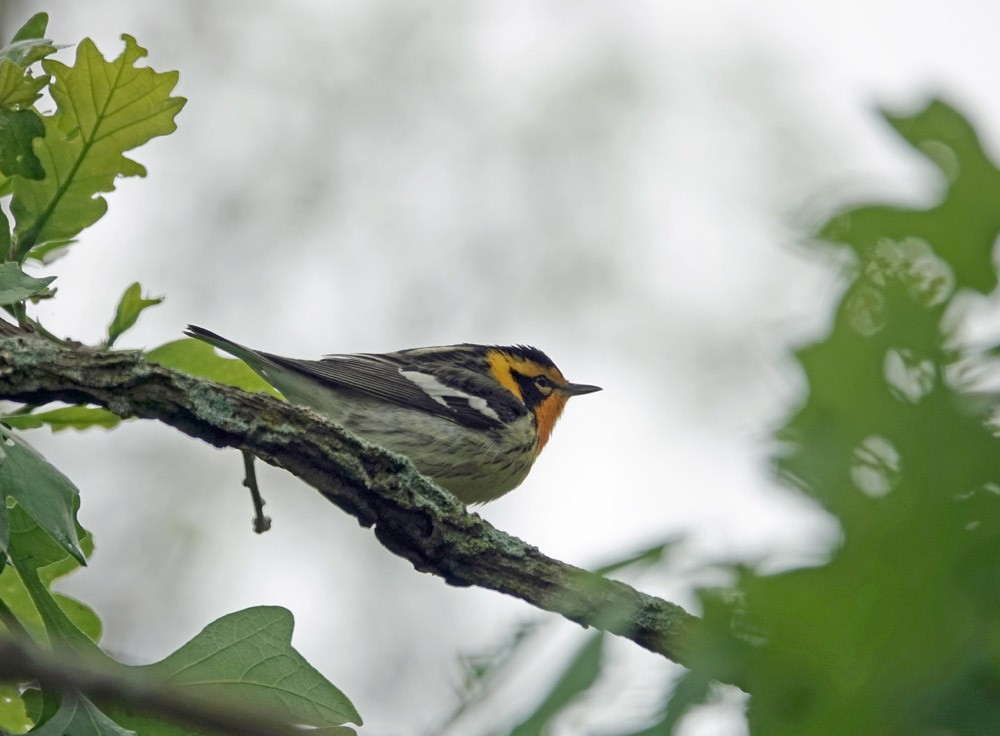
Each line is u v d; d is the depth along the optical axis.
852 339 3.50
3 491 7.09
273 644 7.43
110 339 9.04
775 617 3.44
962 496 3.38
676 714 3.55
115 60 8.72
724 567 3.56
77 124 8.87
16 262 8.31
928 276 3.51
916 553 3.38
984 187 3.58
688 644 3.68
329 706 7.30
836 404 3.50
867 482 3.43
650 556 3.65
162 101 8.95
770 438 3.56
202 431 8.70
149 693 4.46
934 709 3.33
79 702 6.89
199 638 7.39
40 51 8.36
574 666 3.74
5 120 8.52
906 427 3.44
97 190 9.07
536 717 3.65
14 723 8.33
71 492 7.39
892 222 3.56
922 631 3.36
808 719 3.43
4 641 4.52
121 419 8.77
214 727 4.49
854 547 3.41
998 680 3.32
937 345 3.47
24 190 8.95
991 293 3.49
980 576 3.35
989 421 3.41
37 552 7.78
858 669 3.40
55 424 9.02
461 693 3.76
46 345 8.38
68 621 7.53
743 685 3.50
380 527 9.28
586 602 4.14
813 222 3.64
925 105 3.79
